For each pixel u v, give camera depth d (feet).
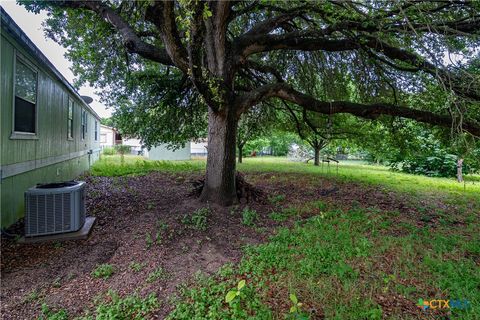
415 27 15.31
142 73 24.75
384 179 37.96
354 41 18.95
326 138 30.48
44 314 8.50
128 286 9.99
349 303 8.52
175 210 17.46
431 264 11.10
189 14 11.35
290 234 14.34
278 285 9.68
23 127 17.08
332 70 25.61
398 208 21.07
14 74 15.33
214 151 18.70
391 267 10.98
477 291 9.14
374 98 25.70
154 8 12.18
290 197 23.61
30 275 10.73
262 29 19.70
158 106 24.70
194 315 8.23
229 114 18.63
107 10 18.17
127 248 12.93
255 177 35.53
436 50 16.58
